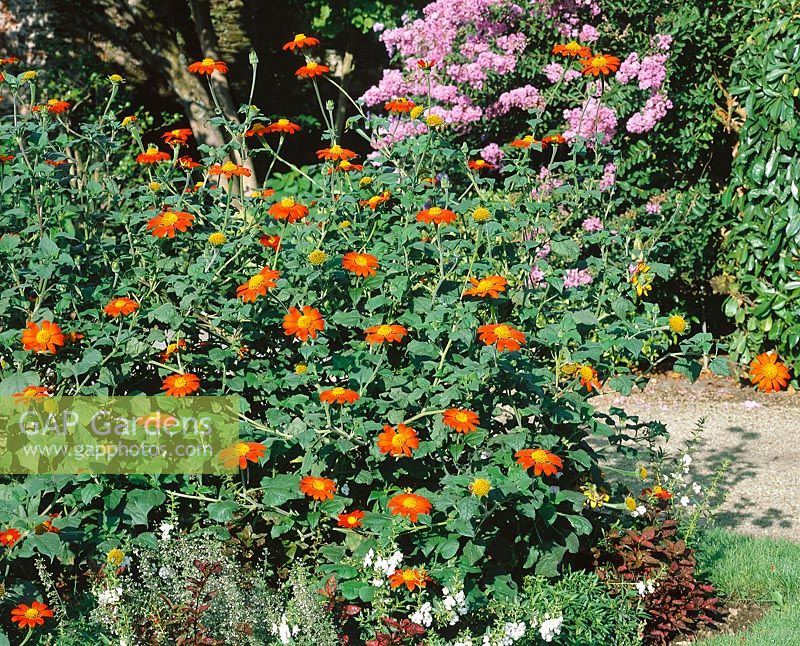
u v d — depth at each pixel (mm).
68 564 3824
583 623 3834
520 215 4535
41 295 3965
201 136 12102
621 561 4359
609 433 4141
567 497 3947
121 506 3873
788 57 7809
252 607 3574
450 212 4180
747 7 8227
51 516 3828
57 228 4406
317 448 3768
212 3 13508
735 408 7902
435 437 3752
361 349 4047
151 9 11828
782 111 7840
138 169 9969
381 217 4695
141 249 4438
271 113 14250
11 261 4004
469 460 4004
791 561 4824
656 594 4238
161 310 3914
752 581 4629
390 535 3605
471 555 3652
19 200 4340
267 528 4133
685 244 8625
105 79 10883
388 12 12438
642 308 8945
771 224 8133
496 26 8688
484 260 4445
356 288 4223
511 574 4078
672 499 4727
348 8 12734
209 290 4109
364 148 14547
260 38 14109
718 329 9422
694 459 6656
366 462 3973
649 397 8242
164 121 12500
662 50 8406
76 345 4035
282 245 4504
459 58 8805
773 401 8086
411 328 4211
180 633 3398
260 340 4340
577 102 8430
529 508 3631
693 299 9219
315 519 3822
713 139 9023
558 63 8547
